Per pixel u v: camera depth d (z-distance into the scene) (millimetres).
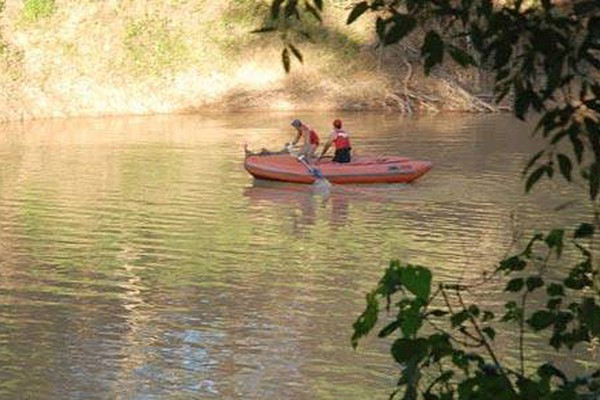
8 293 27969
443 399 7047
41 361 22469
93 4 75938
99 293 28109
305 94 75688
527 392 6914
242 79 75812
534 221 38156
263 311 26531
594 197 6816
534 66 6461
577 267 7746
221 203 42031
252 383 21328
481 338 7438
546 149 7078
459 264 31469
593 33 6211
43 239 34781
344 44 76812
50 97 72062
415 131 64188
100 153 55188
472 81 76375
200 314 26234
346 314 26219
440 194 44281
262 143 59000
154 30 76250
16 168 49969
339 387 21078
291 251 33531
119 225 37250
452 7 6441
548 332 23438
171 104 74500
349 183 46812
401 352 6844
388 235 36125
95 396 20547
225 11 77312
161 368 22188
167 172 49312
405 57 76438
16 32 73875
